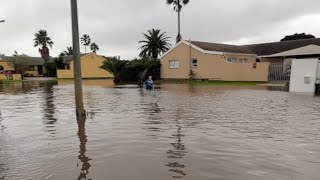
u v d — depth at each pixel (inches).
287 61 1357.0
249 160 233.6
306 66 802.8
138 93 845.2
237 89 945.5
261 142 286.4
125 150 263.1
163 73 1727.4
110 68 1582.2
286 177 199.2
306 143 283.0
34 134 330.3
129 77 1637.6
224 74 1422.2
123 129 348.8
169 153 253.1
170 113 462.9
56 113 481.1
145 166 221.5
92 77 2433.6
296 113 454.9
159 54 2343.8
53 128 361.1
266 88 975.6
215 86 1108.5
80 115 448.1
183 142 288.0
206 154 249.6
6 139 310.0
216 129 344.2
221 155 246.5
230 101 614.5
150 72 1697.8
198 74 1539.1
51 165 225.8
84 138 308.3
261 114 447.8
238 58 1593.3
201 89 964.0
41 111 509.0
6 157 247.0
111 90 988.6
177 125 368.8
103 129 350.3
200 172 208.7
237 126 360.5
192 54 1557.6
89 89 1050.1
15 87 1254.3
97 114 462.6
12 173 210.2
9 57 3201.3
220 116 432.1
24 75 2849.4
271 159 235.9
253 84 1178.6
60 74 2402.8
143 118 420.8
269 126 359.9
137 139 301.1
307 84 806.5
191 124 374.3
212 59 1464.1
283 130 338.0
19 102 655.8
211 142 287.0
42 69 3287.4
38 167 221.6
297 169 213.8
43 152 260.1
